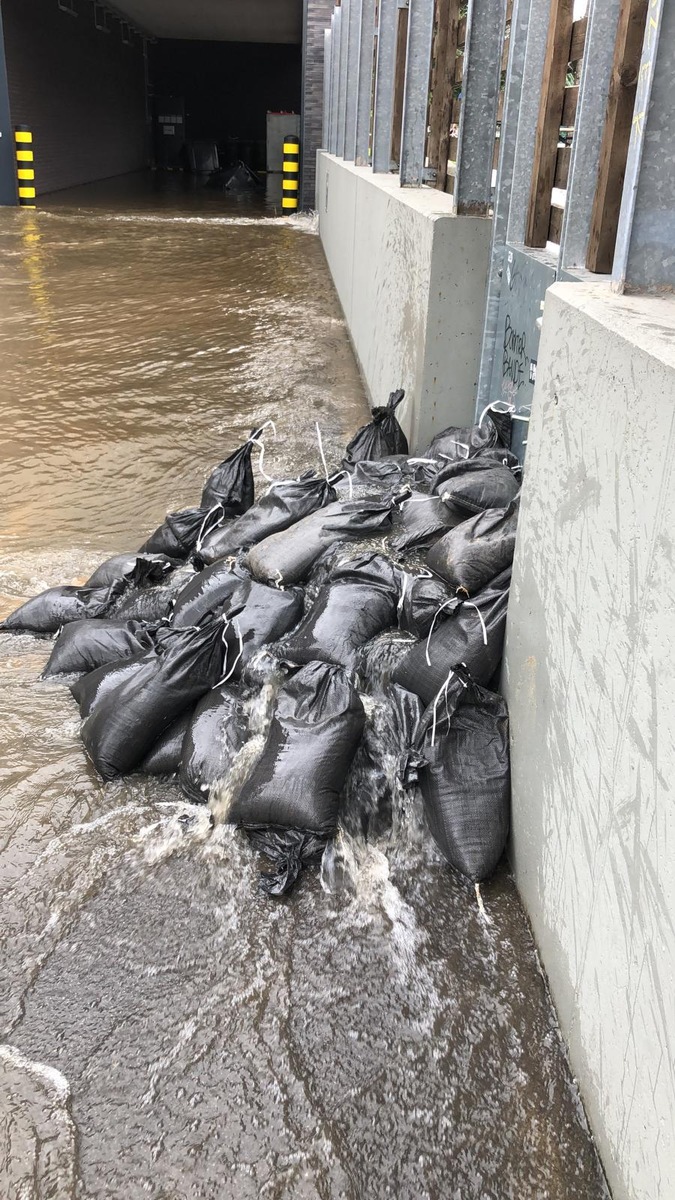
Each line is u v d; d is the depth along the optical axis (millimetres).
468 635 2896
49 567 4758
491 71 4305
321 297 10938
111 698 3141
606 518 1809
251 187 25422
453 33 5777
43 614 4078
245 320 9758
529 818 2457
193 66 31625
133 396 7398
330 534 3770
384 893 2605
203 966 2373
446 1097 2049
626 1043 1695
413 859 2734
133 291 10906
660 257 2186
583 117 2928
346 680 2957
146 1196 1854
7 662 3895
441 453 4379
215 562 4047
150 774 3139
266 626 3492
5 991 2303
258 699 3217
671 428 1483
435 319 4633
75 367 8086
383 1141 1959
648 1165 1585
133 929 2490
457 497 3535
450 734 2740
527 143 3973
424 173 6539
